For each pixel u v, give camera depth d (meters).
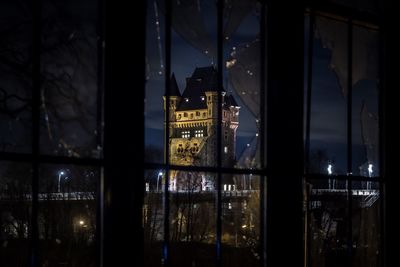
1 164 4.06
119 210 1.87
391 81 2.92
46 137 1.90
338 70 2.92
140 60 1.94
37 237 1.81
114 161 1.87
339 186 3.05
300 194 2.41
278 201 2.34
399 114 2.92
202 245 19.20
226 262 14.85
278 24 2.36
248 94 2.46
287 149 2.38
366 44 3.02
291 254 2.36
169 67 2.19
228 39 2.45
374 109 3.03
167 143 2.47
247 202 3.04
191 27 2.35
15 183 4.16
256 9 2.42
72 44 1.93
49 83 1.92
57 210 19.55
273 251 2.31
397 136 2.92
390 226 2.90
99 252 1.87
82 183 12.50
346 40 2.94
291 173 2.38
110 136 1.87
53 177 2.92
